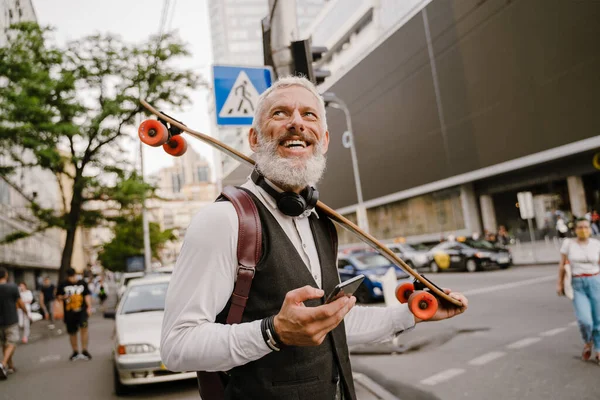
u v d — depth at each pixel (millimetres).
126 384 5953
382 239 37562
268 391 1245
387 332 1588
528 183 26562
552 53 22000
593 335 5352
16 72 15164
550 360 5582
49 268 45750
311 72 5094
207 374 1369
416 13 29906
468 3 26016
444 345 6949
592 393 4426
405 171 32844
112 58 16016
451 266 19484
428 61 29484
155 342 6027
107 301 30516
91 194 17078
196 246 1238
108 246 35969
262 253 1296
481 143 26469
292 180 1390
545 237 23516
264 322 1091
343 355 1408
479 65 25938
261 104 1521
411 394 4969
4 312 8562
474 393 4777
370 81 35406
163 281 7859
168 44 16375
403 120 32469
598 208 23953
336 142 41000
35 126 14789
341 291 1027
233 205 1311
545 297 10070
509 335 7113
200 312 1191
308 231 1460
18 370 8648
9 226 27984
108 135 16188
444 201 31422
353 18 40500
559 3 21359
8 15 23828
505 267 19016
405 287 1605
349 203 40250
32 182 35375
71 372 8031
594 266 5348
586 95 20844
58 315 18297
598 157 21203
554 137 22453
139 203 17250
